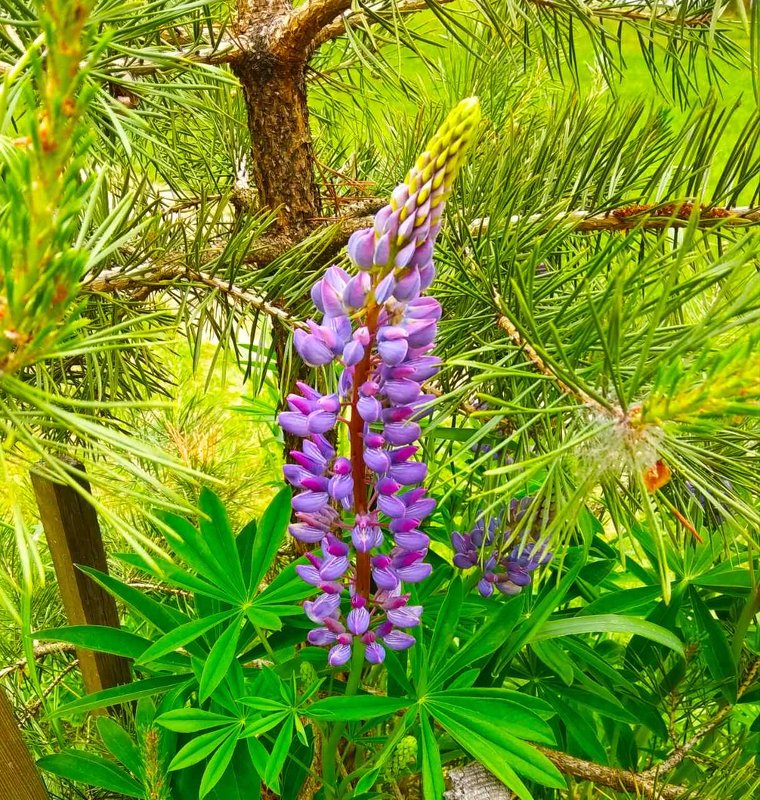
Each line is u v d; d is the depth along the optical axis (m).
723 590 0.55
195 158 0.67
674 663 0.62
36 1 0.19
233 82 0.37
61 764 0.46
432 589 0.54
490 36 0.62
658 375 0.25
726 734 0.68
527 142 0.54
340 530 0.41
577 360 0.34
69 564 0.52
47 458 0.24
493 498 0.41
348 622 0.40
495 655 0.51
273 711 0.43
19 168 0.19
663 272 0.34
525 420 0.37
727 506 0.40
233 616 0.46
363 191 0.61
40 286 0.19
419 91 0.69
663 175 0.44
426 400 0.37
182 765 0.41
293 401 0.36
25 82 0.24
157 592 0.69
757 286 0.26
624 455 0.28
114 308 0.45
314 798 0.49
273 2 0.46
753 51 0.29
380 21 0.43
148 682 0.48
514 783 0.39
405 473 0.36
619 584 0.87
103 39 0.18
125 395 0.53
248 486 0.72
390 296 0.33
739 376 0.23
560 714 0.53
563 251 0.49
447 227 0.43
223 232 0.52
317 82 0.69
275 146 0.48
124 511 0.70
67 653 0.67
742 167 0.41
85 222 0.29
